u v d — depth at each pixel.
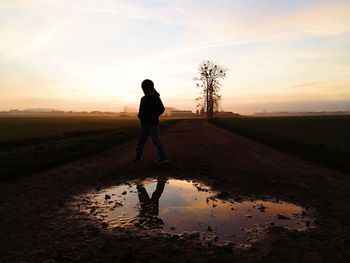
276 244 2.35
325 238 2.47
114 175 5.45
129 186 4.58
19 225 2.85
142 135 6.66
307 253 2.18
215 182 4.80
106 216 3.12
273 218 3.03
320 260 2.06
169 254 2.17
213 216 3.11
